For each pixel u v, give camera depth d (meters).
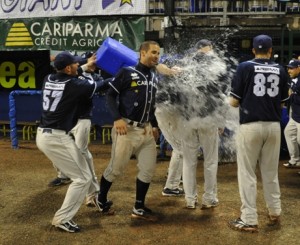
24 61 12.93
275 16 11.42
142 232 5.81
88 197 6.77
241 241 5.51
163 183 8.11
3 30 11.70
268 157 5.73
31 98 12.91
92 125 12.30
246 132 5.58
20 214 6.50
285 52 11.94
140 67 5.86
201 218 6.29
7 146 11.84
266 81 5.48
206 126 6.22
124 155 5.98
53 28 11.34
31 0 11.38
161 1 11.54
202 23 11.51
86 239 5.59
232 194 7.41
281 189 7.80
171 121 6.74
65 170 5.75
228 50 11.08
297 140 9.17
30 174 8.83
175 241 5.54
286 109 10.29
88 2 10.95
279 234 5.71
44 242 5.52
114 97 5.82
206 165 6.44
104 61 6.24
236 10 11.36
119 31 10.87
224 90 6.29
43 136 5.71
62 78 5.73
